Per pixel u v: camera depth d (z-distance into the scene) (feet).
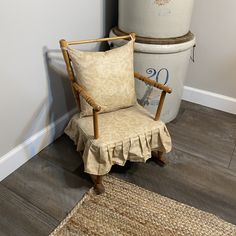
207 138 5.77
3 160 4.44
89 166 3.99
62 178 4.63
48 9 4.20
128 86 4.46
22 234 3.73
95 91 4.19
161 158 4.91
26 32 4.01
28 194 4.31
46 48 4.47
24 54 4.12
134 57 5.07
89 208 4.10
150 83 4.38
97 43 5.65
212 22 5.87
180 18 4.77
